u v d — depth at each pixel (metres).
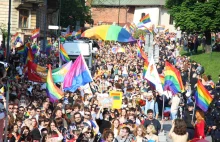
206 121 27.25
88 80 27.56
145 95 30.22
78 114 21.34
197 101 25.83
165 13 132.75
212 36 74.31
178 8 76.19
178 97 32.66
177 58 60.75
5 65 20.09
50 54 63.25
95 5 145.25
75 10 109.69
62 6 107.88
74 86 27.50
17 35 66.56
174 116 32.69
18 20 82.00
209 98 25.77
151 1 133.88
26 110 24.92
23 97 27.81
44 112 24.17
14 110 24.28
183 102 33.56
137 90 34.81
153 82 29.05
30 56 39.62
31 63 30.73
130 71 48.69
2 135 18.20
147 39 55.72
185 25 69.50
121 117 24.16
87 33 44.56
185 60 56.38
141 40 83.00
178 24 70.56
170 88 28.92
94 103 27.14
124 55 70.06
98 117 23.06
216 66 58.84
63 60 42.59
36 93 30.91
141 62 55.75
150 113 22.89
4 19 81.88
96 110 25.94
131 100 29.23
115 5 143.88
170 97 33.84
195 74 42.22
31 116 23.31
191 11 69.44
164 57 64.94
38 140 19.78
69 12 108.88
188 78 44.84
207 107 25.89
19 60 48.22
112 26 44.62
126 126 19.41
